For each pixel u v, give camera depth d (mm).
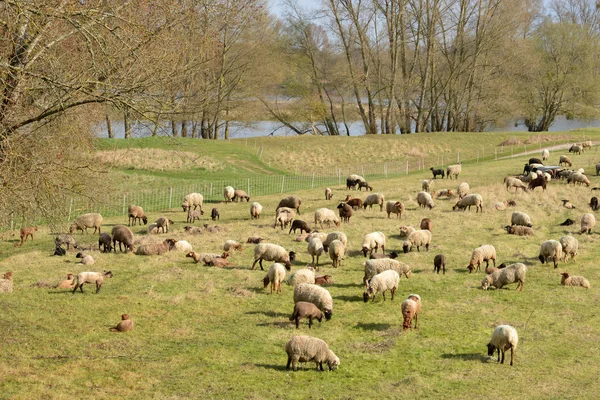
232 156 77625
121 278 26750
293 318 20719
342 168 79812
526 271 27797
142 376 17078
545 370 17594
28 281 26125
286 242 33375
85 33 17250
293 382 16750
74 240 33531
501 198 45125
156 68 18609
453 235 34781
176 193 52406
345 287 25422
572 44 102500
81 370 17406
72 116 19375
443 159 83875
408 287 25562
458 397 15773
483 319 21906
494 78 101688
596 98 104438
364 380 16906
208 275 27062
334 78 105438
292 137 95562
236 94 91812
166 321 21531
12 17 16625
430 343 19672
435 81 103812
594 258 30141
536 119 111000
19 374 17016
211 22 23328
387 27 100375
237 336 20109
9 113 16406
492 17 97125
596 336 20344
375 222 38625
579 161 64250
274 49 101562
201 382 16703
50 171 17672
